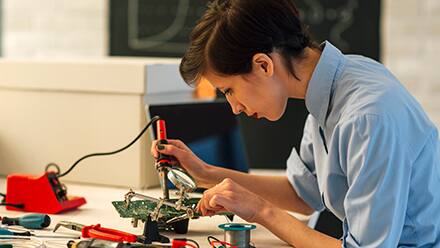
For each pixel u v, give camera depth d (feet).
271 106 5.27
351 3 11.51
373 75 5.22
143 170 7.54
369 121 4.82
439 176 5.15
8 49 12.89
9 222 5.82
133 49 12.46
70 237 5.49
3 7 12.82
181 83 8.09
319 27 11.65
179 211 5.67
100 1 12.50
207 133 7.88
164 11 12.26
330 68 5.26
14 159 8.10
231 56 5.01
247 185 6.57
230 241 5.23
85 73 7.66
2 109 8.09
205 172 6.47
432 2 11.35
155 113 7.36
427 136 5.01
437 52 11.41
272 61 5.10
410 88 11.53
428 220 5.09
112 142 7.63
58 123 7.86
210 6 5.28
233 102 5.35
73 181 7.86
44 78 7.84
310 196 6.58
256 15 5.01
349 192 4.89
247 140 11.75
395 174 4.81
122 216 5.69
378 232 4.83
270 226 5.32
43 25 12.76
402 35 11.46
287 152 11.65
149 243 5.21
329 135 5.40
